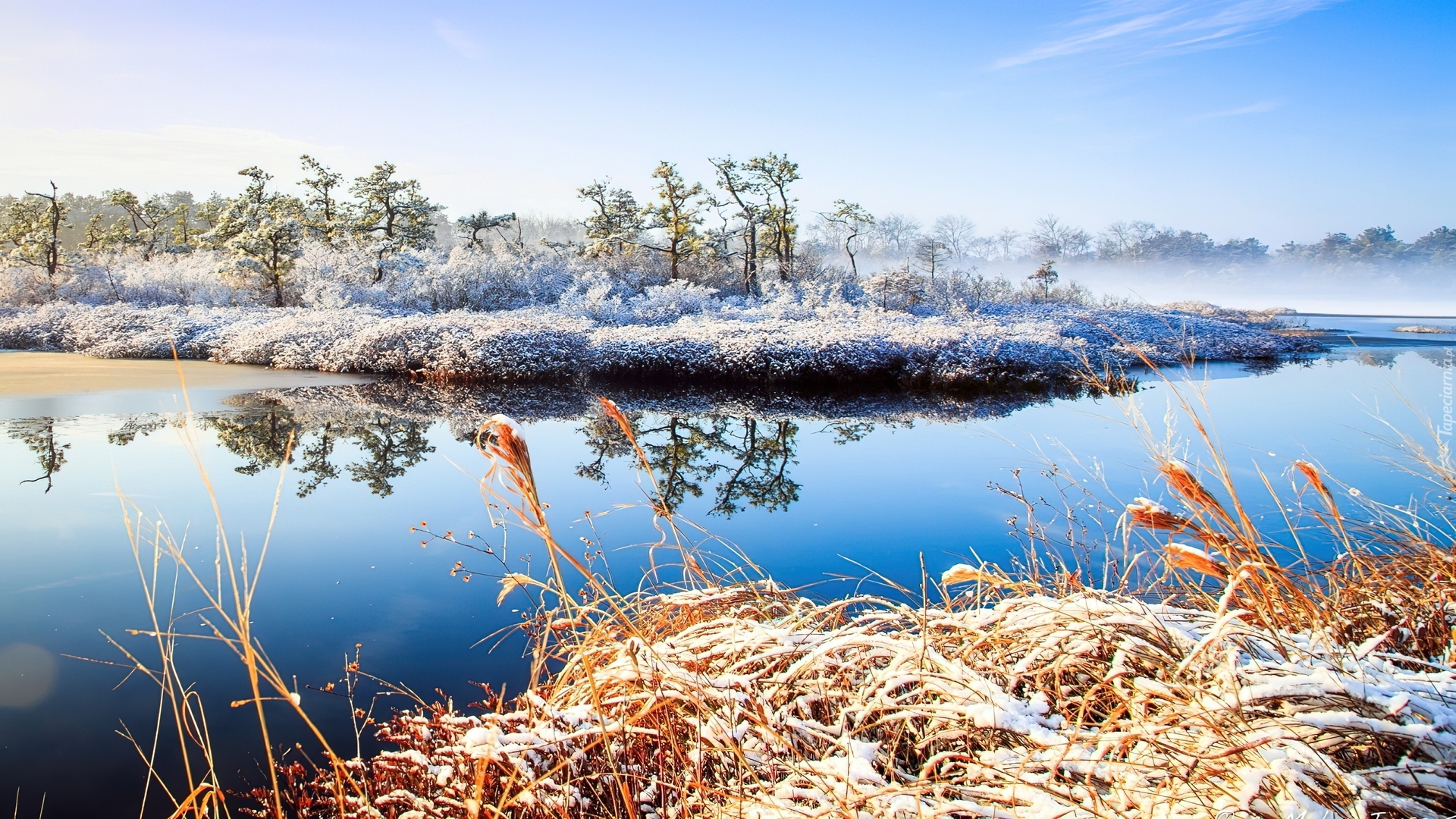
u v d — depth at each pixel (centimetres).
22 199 4738
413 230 3859
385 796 212
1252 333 2509
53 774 319
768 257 4162
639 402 1489
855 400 1509
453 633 457
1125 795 150
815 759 198
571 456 988
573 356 1834
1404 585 242
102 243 5103
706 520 690
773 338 1841
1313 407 1145
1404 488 602
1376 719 146
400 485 821
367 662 422
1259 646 189
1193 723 157
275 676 187
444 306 2988
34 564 560
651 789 195
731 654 234
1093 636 202
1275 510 544
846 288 3503
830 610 267
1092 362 1811
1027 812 152
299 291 3166
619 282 3550
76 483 793
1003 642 225
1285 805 134
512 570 555
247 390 1545
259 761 329
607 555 590
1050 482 754
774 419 1280
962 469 863
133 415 1203
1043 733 163
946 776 189
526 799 181
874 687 208
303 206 3997
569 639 318
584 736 203
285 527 667
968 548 583
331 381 1706
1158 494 656
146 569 556
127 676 402
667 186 3709
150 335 2148
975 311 3231
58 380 1538
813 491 789
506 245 3850
